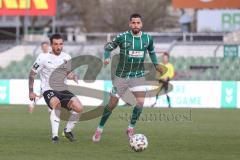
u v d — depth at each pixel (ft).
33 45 246.27
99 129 100.63
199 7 268.62
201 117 157.69
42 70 99.19
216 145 98.43
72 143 99.19
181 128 127.54
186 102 191.83
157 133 116.78
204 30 291.58
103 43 242.58
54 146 94.94
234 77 225.97
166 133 116.88
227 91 192.65
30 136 109.09
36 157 83.20
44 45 147.13
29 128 123.85
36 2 259.19
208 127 130.52
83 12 431.02
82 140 103.60
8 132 115.96
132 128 99.76
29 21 430.20
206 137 110.42
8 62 244.83
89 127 128.57
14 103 197.16
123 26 412.77
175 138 108.17
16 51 246.06
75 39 282.15
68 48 244.63
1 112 166.40
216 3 266.98
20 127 125.90
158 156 84.94
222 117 158.20
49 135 110.83
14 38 385.91
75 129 123.85
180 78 230.27
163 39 286.87
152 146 96.22
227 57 227.81
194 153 88.53
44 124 132.98
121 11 413.39
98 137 100.63
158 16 413.39
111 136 110.11
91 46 243.40
